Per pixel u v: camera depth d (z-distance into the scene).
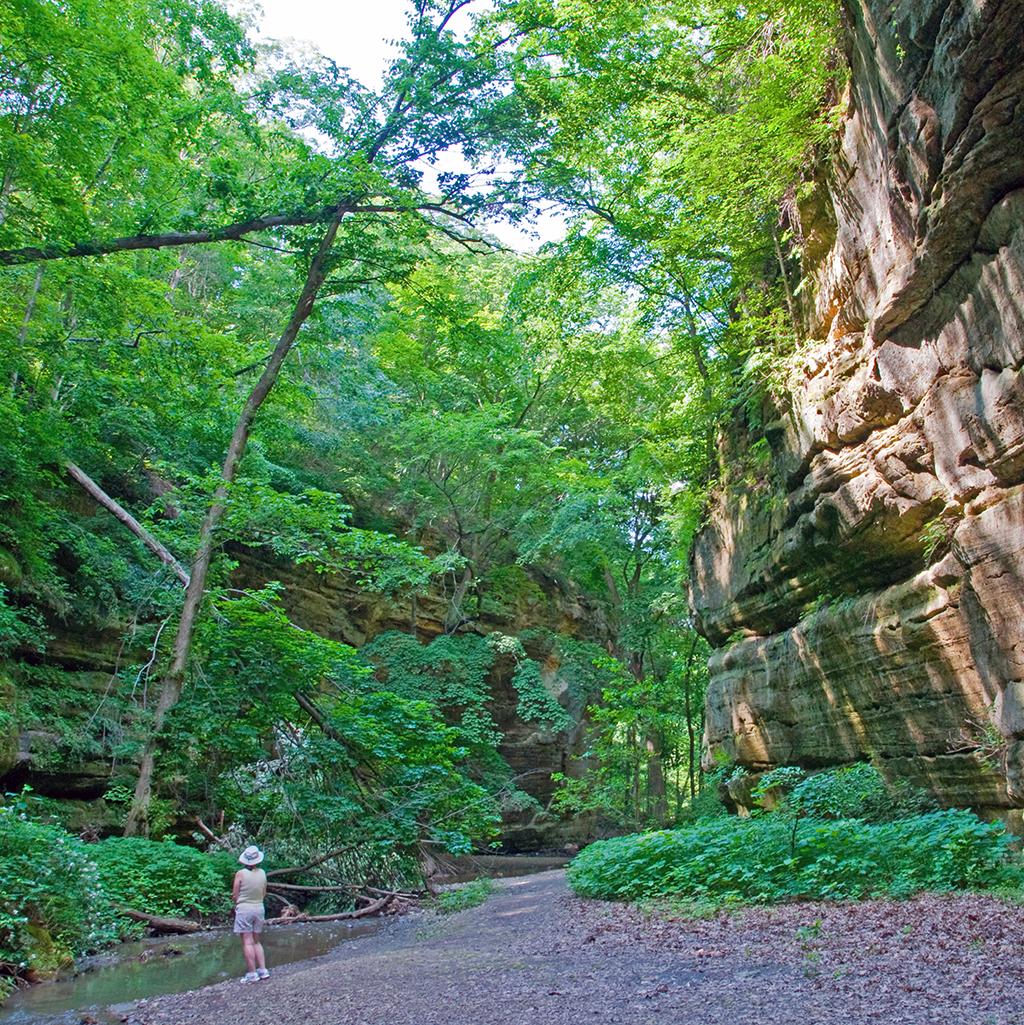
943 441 10.72
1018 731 9.53
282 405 23.20
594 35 17.36
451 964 7.43
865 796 11.94
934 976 5.25
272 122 18.61
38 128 14.93
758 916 7.87
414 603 28.08
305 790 14.94
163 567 17.69
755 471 17.72
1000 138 8.66
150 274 21.75
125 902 11.18
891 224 10.91
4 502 16.41
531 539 29.73
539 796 29.05
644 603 31.34
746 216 15.93
